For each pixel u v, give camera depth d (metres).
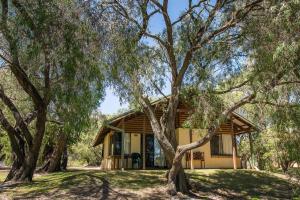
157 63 12.52
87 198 12.12
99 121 17.97
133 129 21.23
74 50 8.65
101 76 9.34
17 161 15.55
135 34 10.73
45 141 23.23
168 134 13.76
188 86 13.25
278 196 14.12
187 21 12.82
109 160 22.36
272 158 20.55
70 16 8.88
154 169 20.00
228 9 11.89
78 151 46.88
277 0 9.27
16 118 15.12
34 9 8.63
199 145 12.70
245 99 11.69
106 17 9.84
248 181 16.55
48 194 12.54
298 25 8.83
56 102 9.84
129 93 11.28
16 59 10.74
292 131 11.64
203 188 14.64
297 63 9.41
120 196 12.53
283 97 11.23
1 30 9.15
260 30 10.22
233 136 20.72
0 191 12.95
